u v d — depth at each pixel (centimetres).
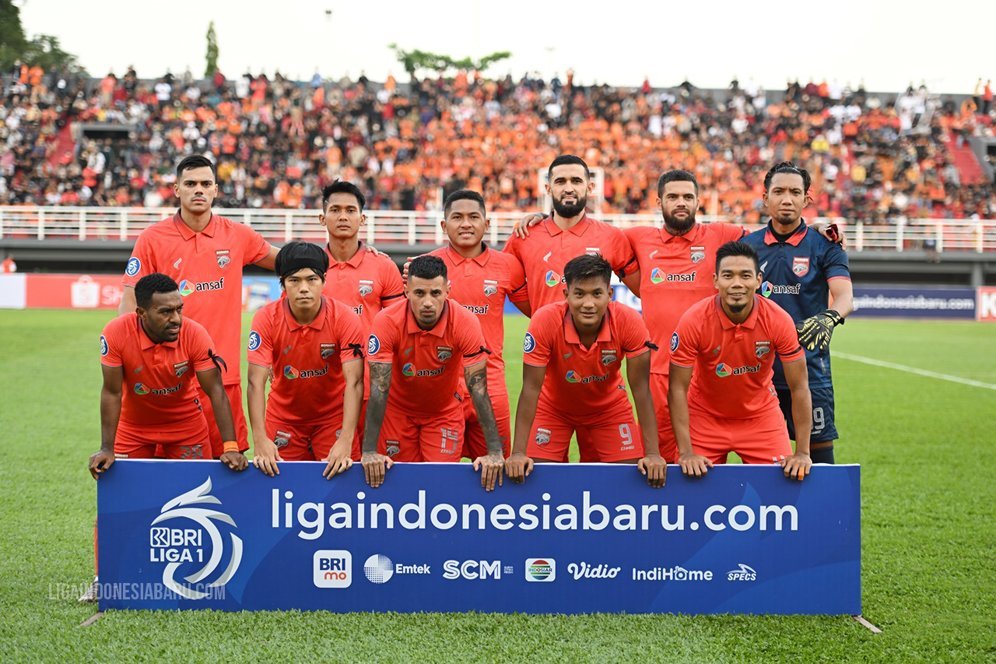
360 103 3073
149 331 465
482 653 394
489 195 2869
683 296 584
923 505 659
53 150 2944
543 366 478
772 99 3331
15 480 694
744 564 444
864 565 529
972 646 412
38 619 429
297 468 439
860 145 3116
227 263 568
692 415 527
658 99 3200
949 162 3080
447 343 482
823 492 442
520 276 601
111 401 464
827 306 580
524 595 444
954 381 1313
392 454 541
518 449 465
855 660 395
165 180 2778
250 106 3053
